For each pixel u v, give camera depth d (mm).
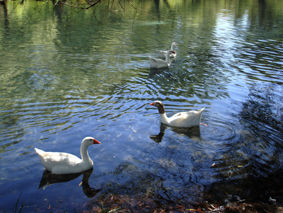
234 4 46719
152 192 6117
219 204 5777
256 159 7340
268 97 11617
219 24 28703
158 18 31672
